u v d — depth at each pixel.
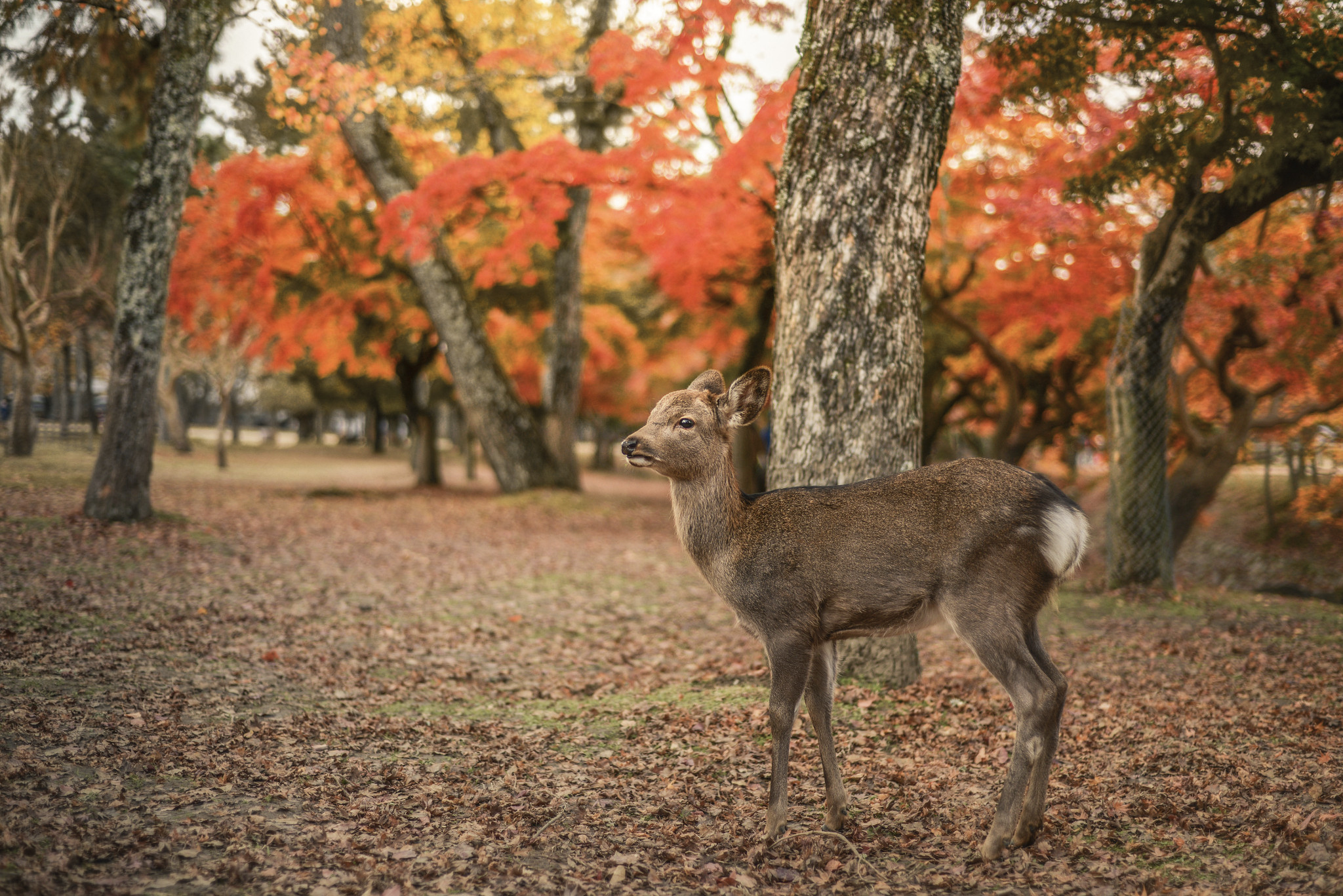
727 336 18.67
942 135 5.32
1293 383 11.91
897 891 3.11
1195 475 11.97
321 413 56.72
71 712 4.50
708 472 3.66
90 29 11.80
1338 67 7.44
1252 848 3.34
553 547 12.77
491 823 3.59
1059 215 10.76
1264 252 10.66
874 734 4.77
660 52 12.40
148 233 10.57
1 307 19.12
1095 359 17.02
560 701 5.59
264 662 5.89
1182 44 8.43
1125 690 5.70
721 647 7.16
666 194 12.88
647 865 3.27
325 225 17.38
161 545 9.59
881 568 3.42
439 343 19.11
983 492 3.38
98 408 39.94
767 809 3.68
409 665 6.24
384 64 13.50
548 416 19.11
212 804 3.60
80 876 2.89
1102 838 3.50
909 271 5.27
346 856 3.21
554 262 19.16
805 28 5.36
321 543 11.35
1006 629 3.28
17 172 18.00
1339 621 7.82
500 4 14.55
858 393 5.19
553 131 19.11
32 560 8.11
